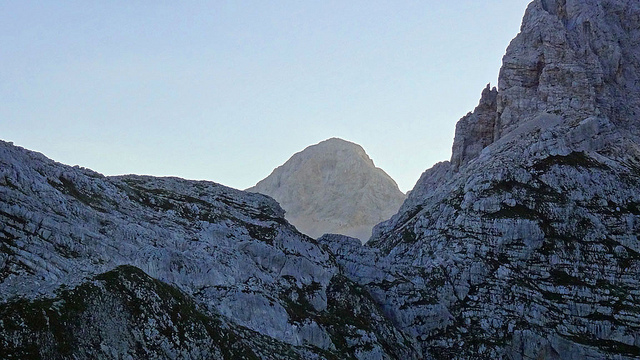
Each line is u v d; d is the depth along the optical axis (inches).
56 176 4313.5
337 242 5979.3
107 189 4662.9
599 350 5703.7
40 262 3548.2
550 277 6215.6
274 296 4753.9
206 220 5024.6
